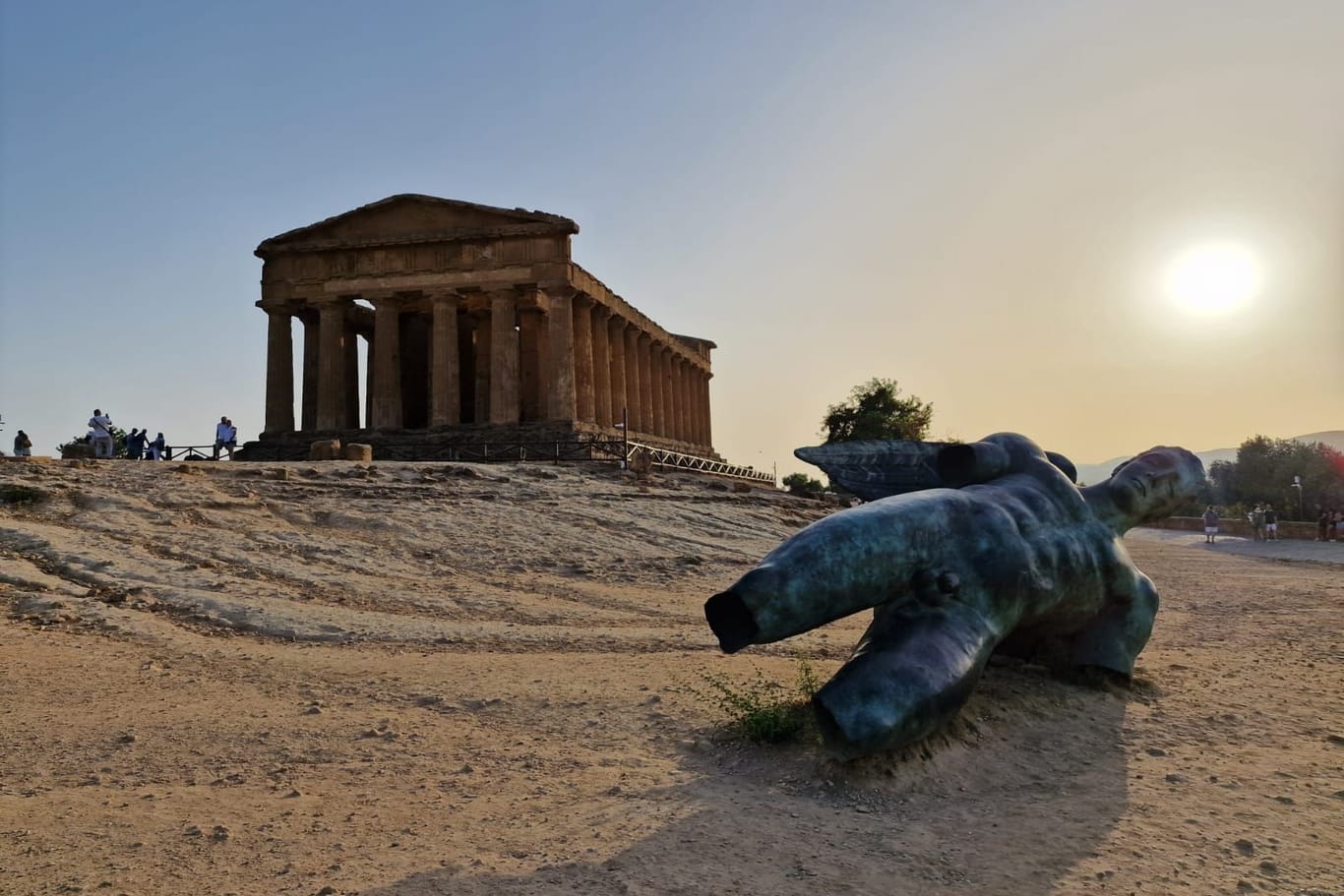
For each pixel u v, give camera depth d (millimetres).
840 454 10469
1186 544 45562
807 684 8953
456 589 16922
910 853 5691
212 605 14086
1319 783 7105
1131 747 8000
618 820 6207
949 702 7020
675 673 10836
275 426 50469
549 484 29141
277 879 5289
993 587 8023
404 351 60594
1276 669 11648
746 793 6770
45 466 23328
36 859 5562
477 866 5465
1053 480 9406
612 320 58094
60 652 11336
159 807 6492
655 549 22312
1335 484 71750
